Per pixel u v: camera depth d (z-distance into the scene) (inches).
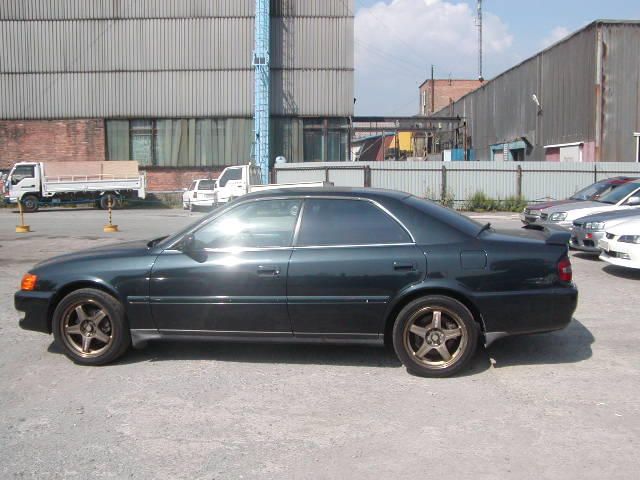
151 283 227.3
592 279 405.4
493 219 943.0
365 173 1096.2
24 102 1387.8
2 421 185.0
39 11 1369.3
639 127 1039.0
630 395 202.5
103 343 234.1
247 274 222.2
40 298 233.9
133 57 1375.5
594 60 1037.8
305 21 1362.0
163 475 152.3
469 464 156.8
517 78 1392.7
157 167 1395.2
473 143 1749.5
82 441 171.5
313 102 1371.8
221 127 1384.1
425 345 218.8
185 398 202.2
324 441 170.7
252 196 235.1
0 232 721.0
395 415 187.8
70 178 1196.5
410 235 221.8
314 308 220.1
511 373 224.1
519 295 216.4
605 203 525.3
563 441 169.2
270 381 217.5
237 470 154.7
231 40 1364.4
